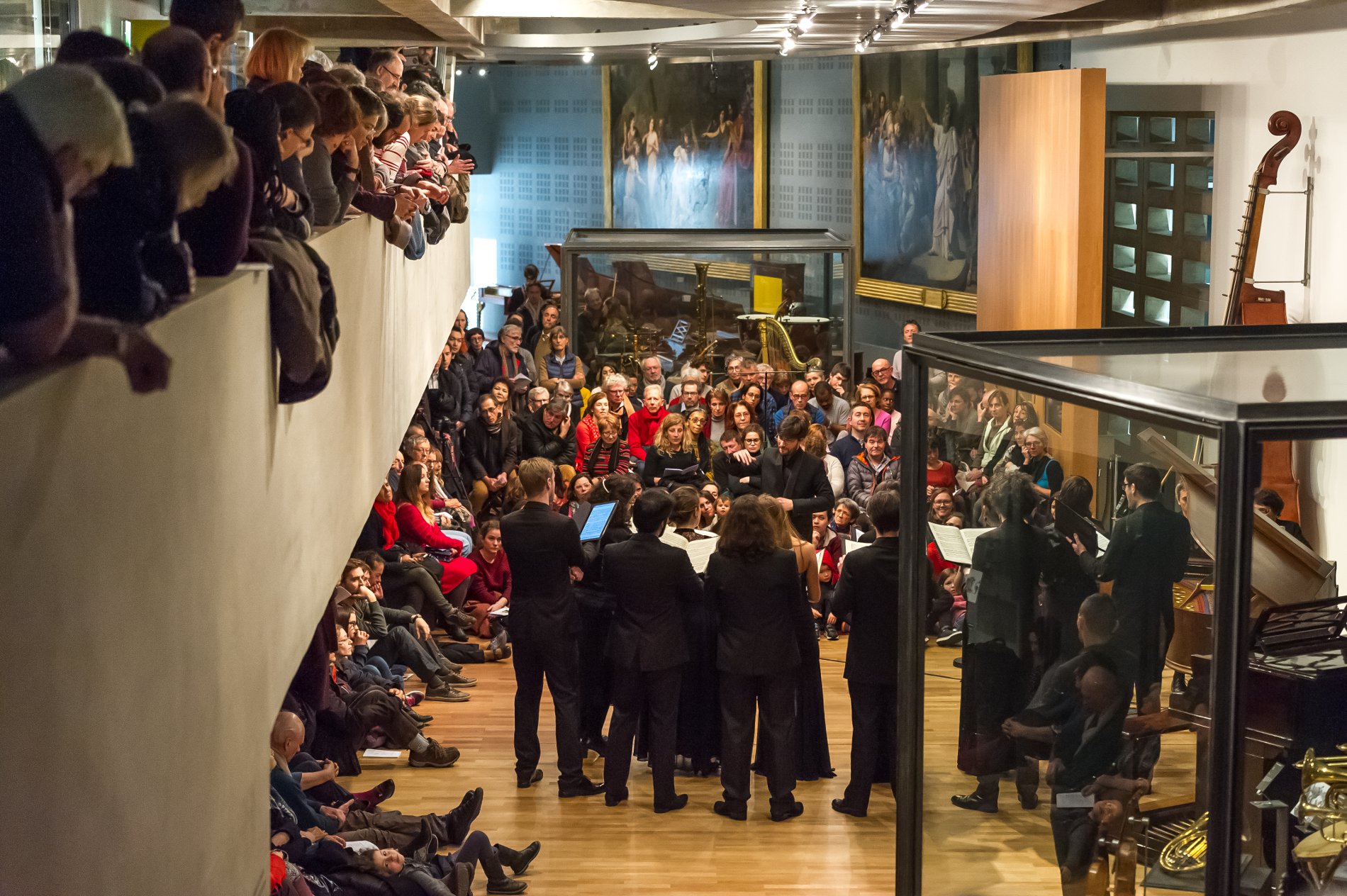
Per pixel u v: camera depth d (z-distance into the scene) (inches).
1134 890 115.3
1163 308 463.5
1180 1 427.5
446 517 408.2
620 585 276.5
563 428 466.9
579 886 249.1
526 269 644.7
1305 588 103.9
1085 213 437.1
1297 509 103.0
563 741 287.9
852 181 690.2
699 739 299.0
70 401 69.7
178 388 91.1
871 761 276.1
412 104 219.3
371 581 356.2
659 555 273.6
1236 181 412.2
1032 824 131.1
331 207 158.2
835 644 383.6
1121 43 495.2
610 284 526.3
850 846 265.7
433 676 345.1
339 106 155.2
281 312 122.3
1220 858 105.9
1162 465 110.0
